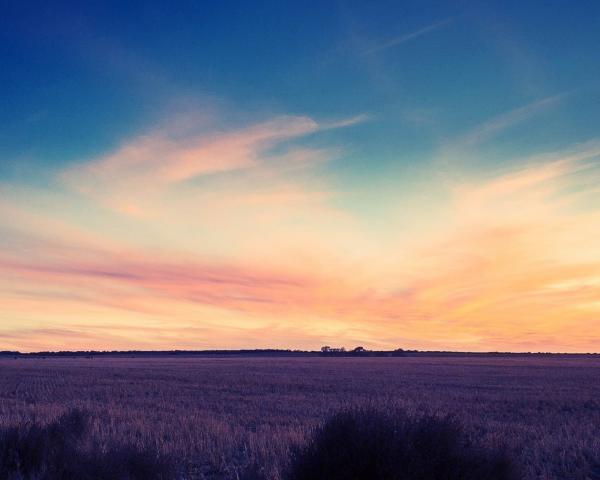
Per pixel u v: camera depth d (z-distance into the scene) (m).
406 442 7.99
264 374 51.25
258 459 11.57
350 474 7.70
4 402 24.89
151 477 9.29
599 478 11.69
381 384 38.38
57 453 9.28
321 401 26.34
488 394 30.59
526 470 11.09
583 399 28.03
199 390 33.56
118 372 54.25
